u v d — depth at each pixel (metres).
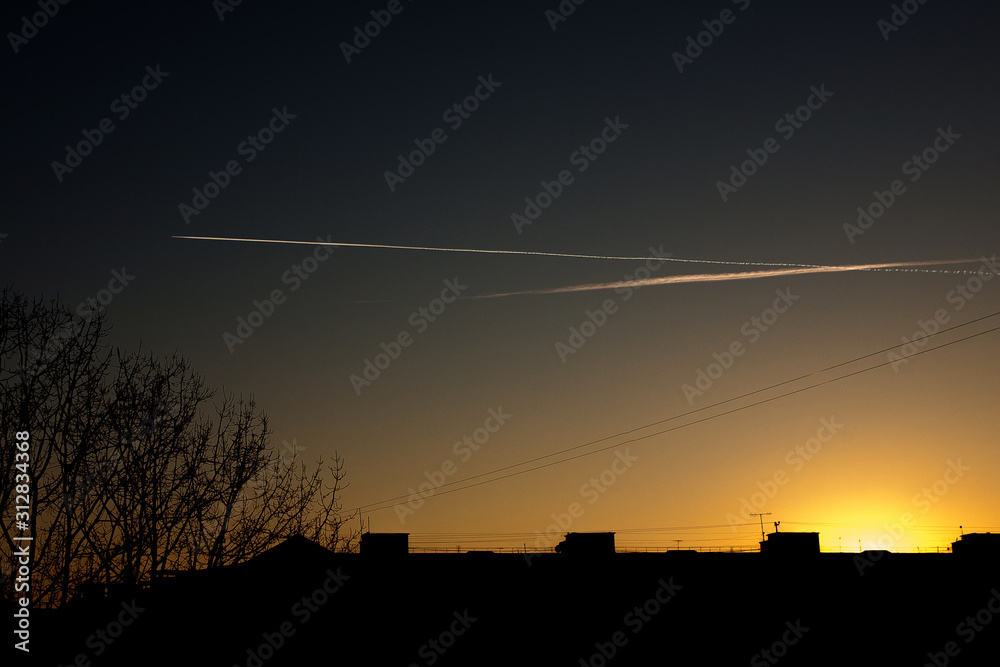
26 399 23.47
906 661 36.19
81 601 24.70
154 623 28.39
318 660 32.44
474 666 34.75
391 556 35.91
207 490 25.58
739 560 38.97
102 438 24.34
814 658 36.19
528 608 36.19
